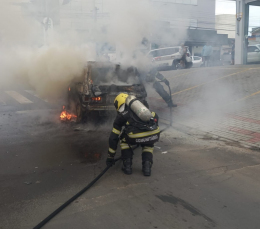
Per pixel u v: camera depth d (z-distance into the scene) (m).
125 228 3.05
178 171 4.55
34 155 5.30
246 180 4.23
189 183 4.14
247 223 3.15
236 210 3.41
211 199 3.67
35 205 3.52
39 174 4.45
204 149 5.62
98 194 3.79
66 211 3.38
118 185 4.06
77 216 3.28
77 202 3.58
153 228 3.05
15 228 3.05
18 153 5.41
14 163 4.91
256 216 3.28
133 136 4.29
